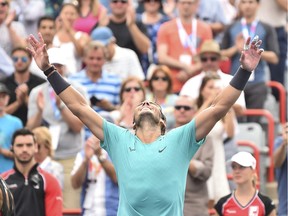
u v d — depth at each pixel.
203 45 33.00
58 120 30.23
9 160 29.38
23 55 32.41
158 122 20.98
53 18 37.22
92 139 27.42
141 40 35.91
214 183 29.05
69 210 28.75
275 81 38.06
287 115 37.25
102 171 27.81
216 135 29.11
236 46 35.69
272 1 38.06
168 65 35.03
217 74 30.75
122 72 34.12
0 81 32.62
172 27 35.56
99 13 36.81
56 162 29.30
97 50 32.28
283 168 28.95
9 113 31.62
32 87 32.56
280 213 29.05
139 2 39.44
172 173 20.50
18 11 37.88
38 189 26.14
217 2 38.88
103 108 31.41
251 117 34.84
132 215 20.50
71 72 34.00
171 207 20.44
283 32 38.12
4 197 21.38
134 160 20.56
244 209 26.28
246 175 26.27
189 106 28.19
